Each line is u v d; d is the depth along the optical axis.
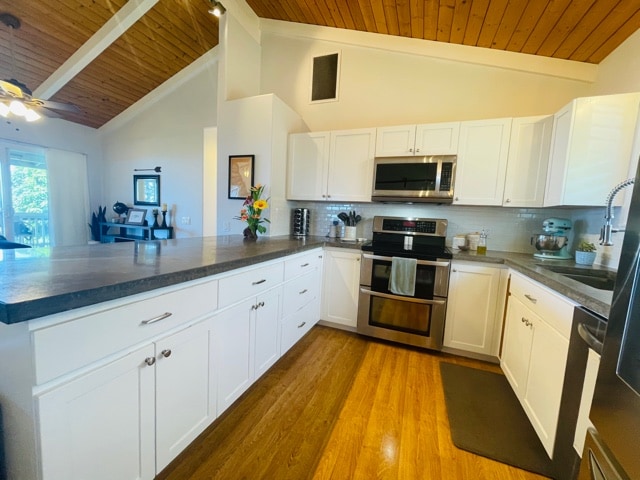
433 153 2.52
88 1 2.95
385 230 2.79
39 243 4.62
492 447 1.44
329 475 1.25
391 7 2.45
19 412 0.74
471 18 2.27
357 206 3.14
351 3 2.58
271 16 3.23
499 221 2.65
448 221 2.81
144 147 4.87
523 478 1.28
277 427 1.51
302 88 3.29
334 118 3.18
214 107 4.26
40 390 0.71
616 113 1.75
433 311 2.34
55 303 0.71
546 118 2.18
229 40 2.94
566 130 1.89
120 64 3.93
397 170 2.59
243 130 2.85
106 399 0.87
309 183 2.99
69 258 1.31
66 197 4.85
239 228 2.95
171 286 1.07
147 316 0.98
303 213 3.06
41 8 2.92
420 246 2.67
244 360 1.59
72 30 3.22
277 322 1.94
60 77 3.68
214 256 1.50
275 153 2.81
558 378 1.24
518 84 2.58
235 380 1.52
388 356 2.31
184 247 1.82
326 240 2.86
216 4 2.76
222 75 2.92
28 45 3.31
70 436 0.78
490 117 2.67
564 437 1.19
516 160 2.29
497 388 1.93
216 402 1.37
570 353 1.17
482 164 2.38
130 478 0.97
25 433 0.74
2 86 2.14
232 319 1.45
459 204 2.50
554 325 1.32
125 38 3.55
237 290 1.47
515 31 2.28
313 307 2.60
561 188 1.89
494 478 1.27
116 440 0.91
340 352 2.35
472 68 2.69
